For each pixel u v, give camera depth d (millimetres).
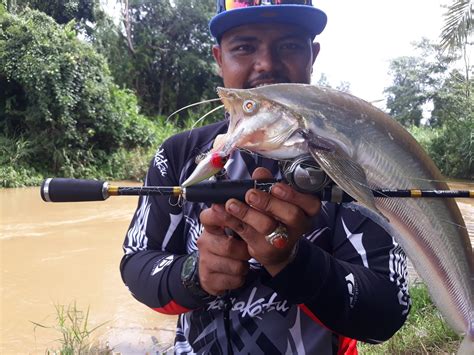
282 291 1238
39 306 4469
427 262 1379
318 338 1475
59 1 21844
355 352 1662
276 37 1656
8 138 14812
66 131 15148
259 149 1096
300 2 1696
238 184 1123
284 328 1479
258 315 1493
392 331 1395
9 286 5000
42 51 14992
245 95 1100
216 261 1223
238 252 1207
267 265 1190
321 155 1062
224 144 1112
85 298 4695
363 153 1180
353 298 1280
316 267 1228
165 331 3912
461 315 1434
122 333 3855
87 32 23516
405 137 1297
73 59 15281
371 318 1318
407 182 1265
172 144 1714
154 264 1513
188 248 1610
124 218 8711
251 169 1539
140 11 24484
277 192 1061
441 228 1363
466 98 25094
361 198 1029
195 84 25688
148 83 25266
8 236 7176
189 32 25016
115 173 16375
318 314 1307
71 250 6488
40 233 7422
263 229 1082
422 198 1306
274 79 1661
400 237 1337
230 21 1640
